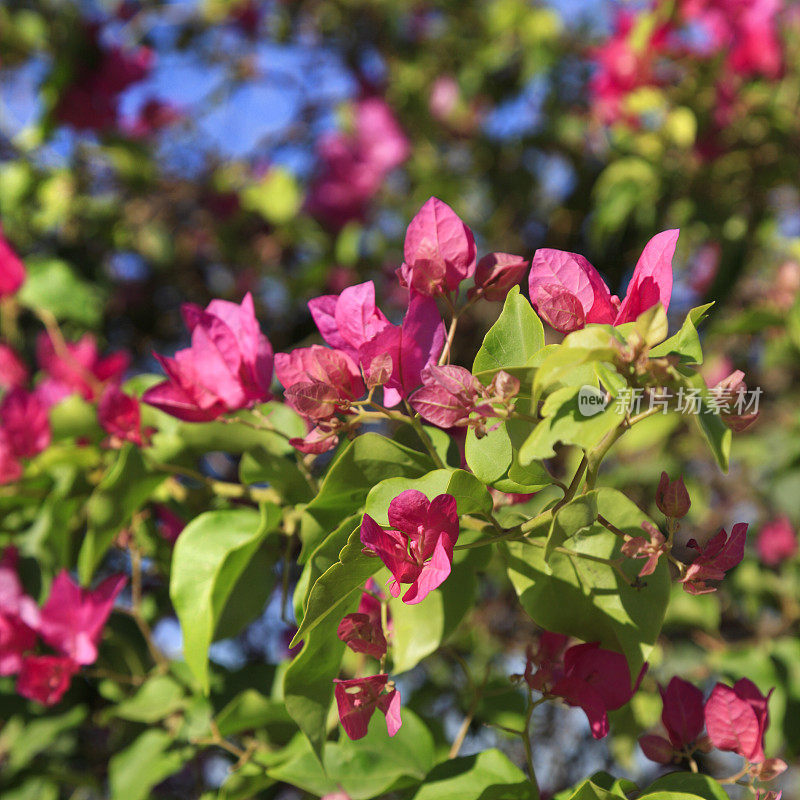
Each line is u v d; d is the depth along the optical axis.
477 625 1.45
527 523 0.80
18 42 1.71
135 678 0.99
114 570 1.21
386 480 0.80
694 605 1.33
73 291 1.43
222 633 0.91
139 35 1.85
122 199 1.89
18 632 0.97
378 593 0.89
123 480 0.92
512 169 2.07
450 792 0.84
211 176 2.11
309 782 0.86
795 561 1.42
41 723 1.00
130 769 0.95
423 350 0.82
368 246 2.09
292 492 0.90
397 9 2.17
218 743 0.91
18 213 1.70
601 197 1.61
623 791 0.81
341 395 0.83
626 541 0.79
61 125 1.74
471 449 0.81
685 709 0.85
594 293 0.81
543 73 1.96
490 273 0.83
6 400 0.99
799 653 1.06
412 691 1.32
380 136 2.17
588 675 0.83
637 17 1.68
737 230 1.57
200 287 2.04
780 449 1.58
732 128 1.60
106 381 1.08
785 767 0.83
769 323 1.44
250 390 0.87
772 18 1.55
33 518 1.01
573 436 0.76
